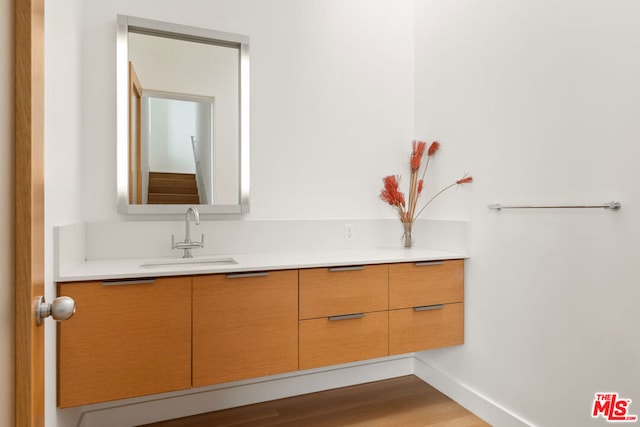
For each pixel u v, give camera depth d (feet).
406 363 8.29
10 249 1.96
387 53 8.43
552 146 5.47
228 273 5.36
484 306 6.59
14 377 2.00
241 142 7.15
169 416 6.49
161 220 6.69
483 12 6.72
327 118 7.90
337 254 6.96
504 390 6.18
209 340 5.24
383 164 8.38
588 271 4.98
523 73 5.93
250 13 7.29
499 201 6.33
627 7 4.56
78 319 4.66
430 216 7.99
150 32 6.63
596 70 4.90
